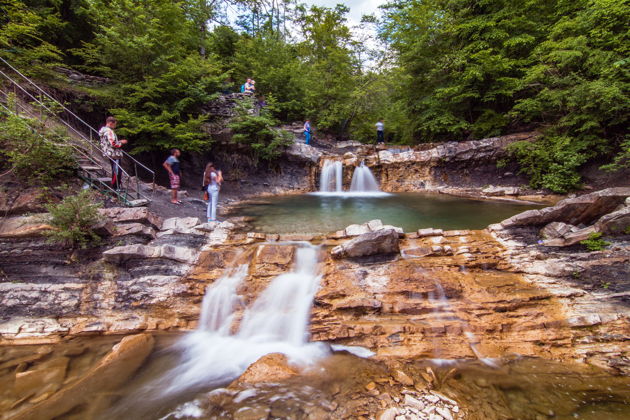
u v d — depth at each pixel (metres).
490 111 14.98
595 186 11.34
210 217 7.84
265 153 14.95
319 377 3.74
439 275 5.20
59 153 6.54
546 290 4.80
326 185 15.55
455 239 6.12
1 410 3.27
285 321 4.84
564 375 3.66
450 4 15.28
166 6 12.40
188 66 12.95
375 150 16.94
